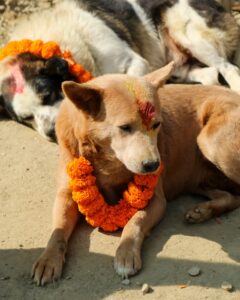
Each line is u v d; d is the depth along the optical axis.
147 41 2.39
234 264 1.52
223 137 1.69
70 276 1.52
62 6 2.35
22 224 1.69
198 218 1.65
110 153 1.59
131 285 1.48
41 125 2.07
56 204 1.64
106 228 1.63
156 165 1.52
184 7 2.37
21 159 1.97
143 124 1.53
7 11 2.73
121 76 1.59
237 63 2.42
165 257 1.55
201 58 2.37
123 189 1.67
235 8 2.68
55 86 2.11
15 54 2.19
